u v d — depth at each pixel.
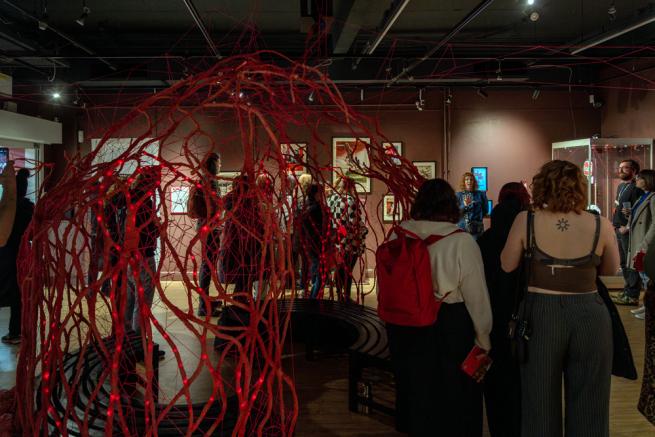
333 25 7.24
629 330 5.35
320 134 8.98
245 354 1.81
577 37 8.18
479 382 2.53
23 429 2.14
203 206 4.22
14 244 4.78
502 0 6.62
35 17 6.24
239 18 7.23
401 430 3.09
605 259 2.36
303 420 3.30
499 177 9.34
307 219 5.48
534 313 2.35
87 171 2.24
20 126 7.52
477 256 2.45
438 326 2.47
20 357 2.33
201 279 5.72
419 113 9.23
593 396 2.29
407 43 8.39
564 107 9.30
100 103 8.77
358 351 3.38
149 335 1.72
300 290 6.73
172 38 8.05
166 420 2.39
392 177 3.77
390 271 2.49
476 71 8.40
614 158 8.02
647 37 7.90
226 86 1.92
